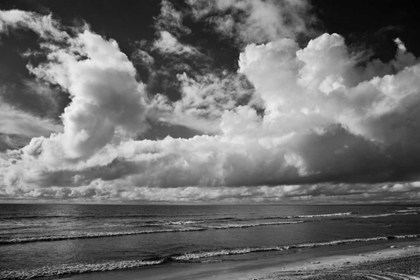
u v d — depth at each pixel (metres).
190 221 73.62
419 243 34.09
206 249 30.08
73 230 48.44
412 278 15.17
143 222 69.31
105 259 24.69
